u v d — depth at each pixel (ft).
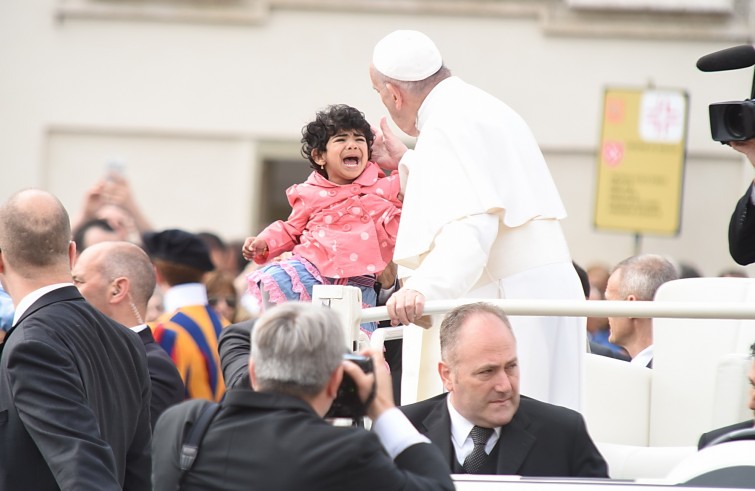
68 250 56.95
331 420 44.80
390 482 40.65
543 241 61.26
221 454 41.39
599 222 134.51
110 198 126.62
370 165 63.36
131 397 57.26
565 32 158.61
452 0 159.22
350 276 61.05
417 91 62.39
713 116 52.65
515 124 61.77
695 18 156.76
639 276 74.28
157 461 42.78
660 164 133.49
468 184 58.90
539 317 60.59
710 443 46.34
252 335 42.09
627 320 70.74
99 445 52.24
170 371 66.90
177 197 164.86
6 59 165.78
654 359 62.85
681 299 63.36
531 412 52.34
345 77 161.79
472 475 45.68
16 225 55.52
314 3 161.27
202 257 80.74
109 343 56.65
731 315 48.55
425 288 56.08
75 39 165.07
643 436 62.64
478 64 159.74
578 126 159.12
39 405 52.24
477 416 51.26
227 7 162.50
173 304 80.23
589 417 63.31
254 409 41.75
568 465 51.57
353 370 42.60
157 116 164.55
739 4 156.46
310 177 63.52
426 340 60.80
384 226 62.03
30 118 165.58
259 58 162.91
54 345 53.42
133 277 68.95
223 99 163.73
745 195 55.11
